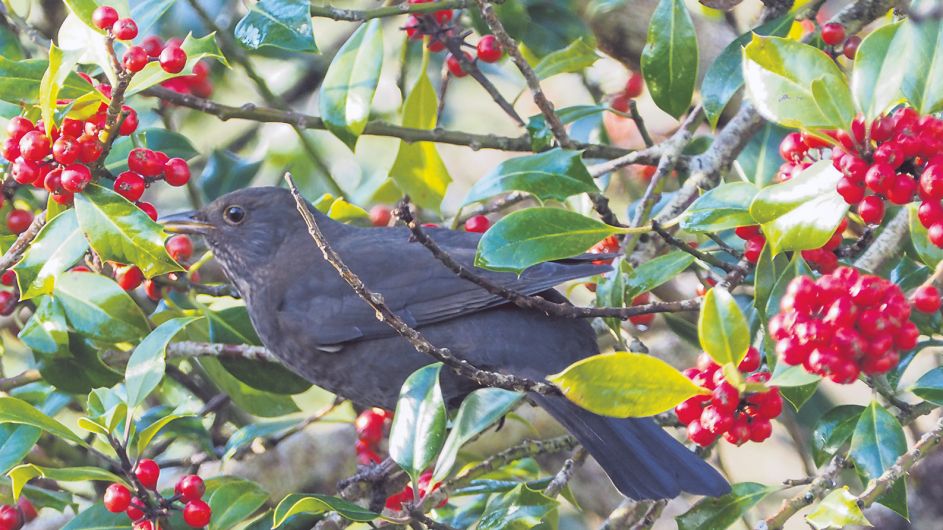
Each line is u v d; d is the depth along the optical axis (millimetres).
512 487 10219
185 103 10844
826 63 7156
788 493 14000
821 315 6676
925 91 7020
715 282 9797
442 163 12203
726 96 9898
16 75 8711
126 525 8852
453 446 8312
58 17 13781
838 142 7074
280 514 8141
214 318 11539
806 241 7191
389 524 9555
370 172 14867
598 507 13859
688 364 13461
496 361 10492
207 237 11898
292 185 7551
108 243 8398
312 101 15250
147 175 8844
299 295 11242
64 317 10211
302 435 12617
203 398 13141
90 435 12156
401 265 10977
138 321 10141
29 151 8211
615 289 9250
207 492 9648
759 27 10039
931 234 6891
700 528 8625
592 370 6625
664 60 10109
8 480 10328
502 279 10492
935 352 11195
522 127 11625
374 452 11422
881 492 7547
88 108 8445
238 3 13984
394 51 15812
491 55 11625
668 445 9109
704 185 10656
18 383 11258
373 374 10969
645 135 11531
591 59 11312
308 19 9906
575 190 9625
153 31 13688
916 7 7039
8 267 8852
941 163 6750
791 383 6895
